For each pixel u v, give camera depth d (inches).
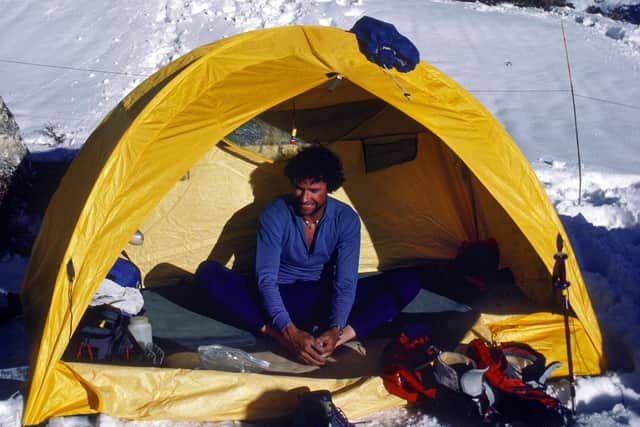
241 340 151.3
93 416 125.4
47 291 138.9
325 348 139.9
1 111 205.5
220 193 178.9
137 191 130.8
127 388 125.6
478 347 134.0
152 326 155.6
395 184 190.7
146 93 149.3
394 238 190.5
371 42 141.5
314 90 172.7
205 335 153.2
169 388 126.7
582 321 144.6
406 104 138.5
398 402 133.3
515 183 143.2
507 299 161.9
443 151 186.7
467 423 127.0
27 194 209.0
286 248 153.9
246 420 128.6
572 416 128.0
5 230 197.6
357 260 152.6
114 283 148.7
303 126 179.9
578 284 145.3
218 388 128.2
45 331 123.2
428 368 132.7
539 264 159.8
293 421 123.0
